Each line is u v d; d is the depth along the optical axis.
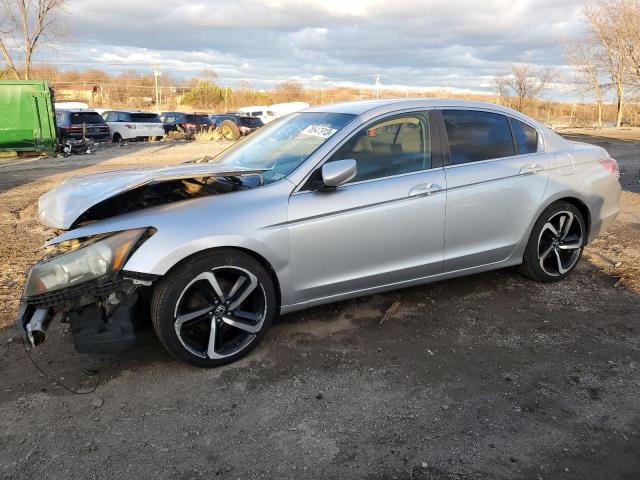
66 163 15.38
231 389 3.12
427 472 2.46
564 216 4.67
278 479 2.42
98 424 2.80
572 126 36.22
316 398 3.03
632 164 13.61
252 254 3.39
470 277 4.89
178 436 2.71
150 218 3.13
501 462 2.52
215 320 3.30
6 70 29.00
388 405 2.96
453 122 4.19
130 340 3.11
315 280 3.61
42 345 3.63
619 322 3.99
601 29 32.81
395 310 4.17
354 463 2.52
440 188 3.94
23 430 2.75
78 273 2.95
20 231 6.69
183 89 59.09
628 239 6.20
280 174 3.65
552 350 3.58
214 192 3.54
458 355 3.52
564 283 4.77
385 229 3.75
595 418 2.85
